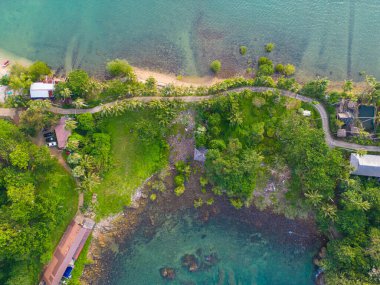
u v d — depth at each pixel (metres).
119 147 66.88
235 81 66.12
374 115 65.88
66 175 65.94
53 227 60.56
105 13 69.25
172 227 69.31
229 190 65.62
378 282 59.28
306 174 63.59
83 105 64.56
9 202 60.09
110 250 68.00
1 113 65.56
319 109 67.38
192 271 69.31
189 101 66.69
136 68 68.88
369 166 64.06
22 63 68.06
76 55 68.50
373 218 63.12
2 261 58.88
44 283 64.38
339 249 62.03
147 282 69.00
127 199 67.31
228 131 66.81
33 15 68.56
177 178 66.88
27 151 60.06
